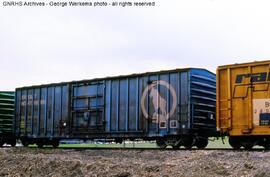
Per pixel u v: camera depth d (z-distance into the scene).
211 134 19.78
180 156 14.69
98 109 22.38
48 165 13.68
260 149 16.12
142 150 17.61
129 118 20.92
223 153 14.20
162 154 15.76
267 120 15.84
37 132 25.38
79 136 23.17
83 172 12.38
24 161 14.93
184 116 18.91
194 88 19.11
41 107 25.42
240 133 16.58
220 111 17.36
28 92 26.31
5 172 13.92
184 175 10.75
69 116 23.78
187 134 18.69
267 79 15.98
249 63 16.53
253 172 10.18
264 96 16.00
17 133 26.56
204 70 19.89
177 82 19.33
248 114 16.39
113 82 21.88
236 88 16.86
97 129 22.30
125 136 21.00
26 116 26.20
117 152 17.56
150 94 20.22
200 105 19.39
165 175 10.89
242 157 13.20
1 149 20.23
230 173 10.54
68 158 14.93
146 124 20.19
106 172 11.87
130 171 11.71
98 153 17.77
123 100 21.28
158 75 20.05
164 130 19.52
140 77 20.75
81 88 23.45
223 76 17.39
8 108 28.17
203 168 11.27
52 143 25.62
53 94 24.86
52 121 24.62
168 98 19.55
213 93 20.56
